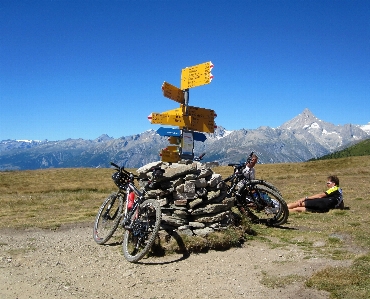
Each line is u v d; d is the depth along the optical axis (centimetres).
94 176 5250
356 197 1527
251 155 1069
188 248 746
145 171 855
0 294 558
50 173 5756
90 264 706
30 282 608
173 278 617
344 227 944
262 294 534
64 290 573
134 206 779
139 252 732
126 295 553
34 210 1500
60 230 1038
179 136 915
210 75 846
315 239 842
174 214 800
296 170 5562
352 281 546
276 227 994
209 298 530
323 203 1216
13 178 4741
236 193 995
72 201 1842
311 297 511
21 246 849
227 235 791
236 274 627
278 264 671
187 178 809
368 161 5497
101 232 894
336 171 3866
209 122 989
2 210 1537
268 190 976
